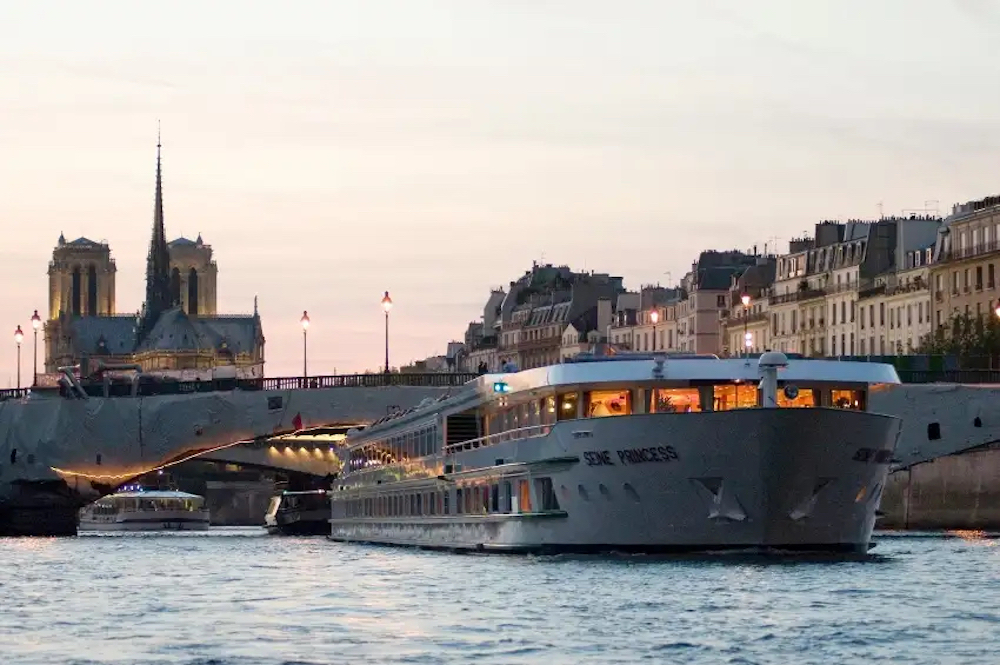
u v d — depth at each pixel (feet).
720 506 320.09
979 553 405.18
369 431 510.58
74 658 229.04
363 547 498.28
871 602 271.49
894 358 594.24
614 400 342.44
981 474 613.93
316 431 649.20
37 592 333.21
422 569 356.38
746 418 313.53
